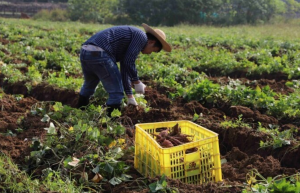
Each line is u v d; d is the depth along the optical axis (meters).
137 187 4.36
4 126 5.99
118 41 5.49
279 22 35.94
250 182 4.26
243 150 5.60
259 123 5.89
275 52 13.02
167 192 4.06
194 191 4.07
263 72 10.09
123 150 5.06
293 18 38.28
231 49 14.65
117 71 5.64
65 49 13.85
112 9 40.09
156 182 4.06
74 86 7.63
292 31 22.55
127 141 5.30
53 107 6.48
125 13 38.38
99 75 5.66
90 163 4.65
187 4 35.84
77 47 13.80
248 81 8.96
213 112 6.74
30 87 7.99
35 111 6.37
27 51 11.47
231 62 10.62
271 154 5.24
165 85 8.15
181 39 17.19
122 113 6.46
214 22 36.12
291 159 5.07
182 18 36.12
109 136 5.04
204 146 4.32
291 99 6.86
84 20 38.59
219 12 38.94
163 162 4.17
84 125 5.00
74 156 4.88
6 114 6.61
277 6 39.09
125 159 5.00
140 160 4.67
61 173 4.55
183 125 4.98
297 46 14.26
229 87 7.30
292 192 3.76
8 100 7.30
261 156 5.29
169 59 11.41
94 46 5.48
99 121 5.44
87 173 4.61
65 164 4.55
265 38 17.81
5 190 4.16
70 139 5.10
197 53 12.66
